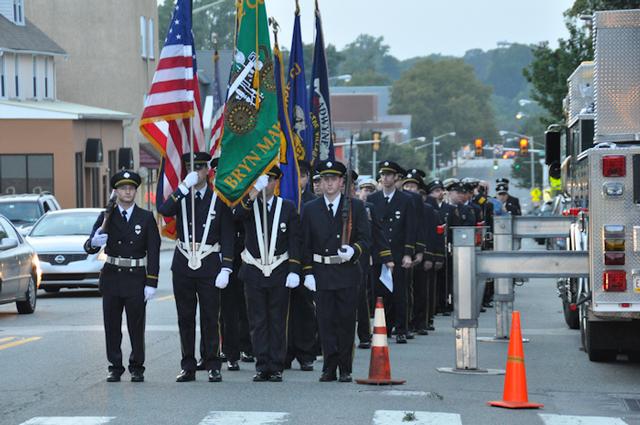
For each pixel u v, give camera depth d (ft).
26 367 62.49
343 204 55.67
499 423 45.85
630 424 45.98
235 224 58.29
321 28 80.33
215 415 46.78
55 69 257.75
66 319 89.66
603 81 60.03
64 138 228.02
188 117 59.52
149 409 48.34
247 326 63.82
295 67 76.13
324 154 79.87
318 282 55.57
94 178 247.09
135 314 56.39
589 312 62.03
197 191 56.65
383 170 73.36
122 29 274.16
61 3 272.10
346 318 55.72
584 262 55.93
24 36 244.83
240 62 58.08
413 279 80.07
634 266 54.24
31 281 94.99
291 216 56.08
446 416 46.83
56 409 48.80
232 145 56.85
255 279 55.93
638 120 59.88
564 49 205.57
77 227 119.24
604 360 65.21
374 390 53.52
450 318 95.96
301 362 60.95
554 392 54.54
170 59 59.77
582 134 70.38
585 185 60.39
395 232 73.72
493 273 58.18
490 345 74.08
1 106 226.79
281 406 48.98
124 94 274.77
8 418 47.03
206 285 56.08
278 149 57.21
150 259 56.34
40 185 228.02
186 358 56.54
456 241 58.70
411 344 73.97
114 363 56.75
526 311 100.07
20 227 133.90
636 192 54.08
